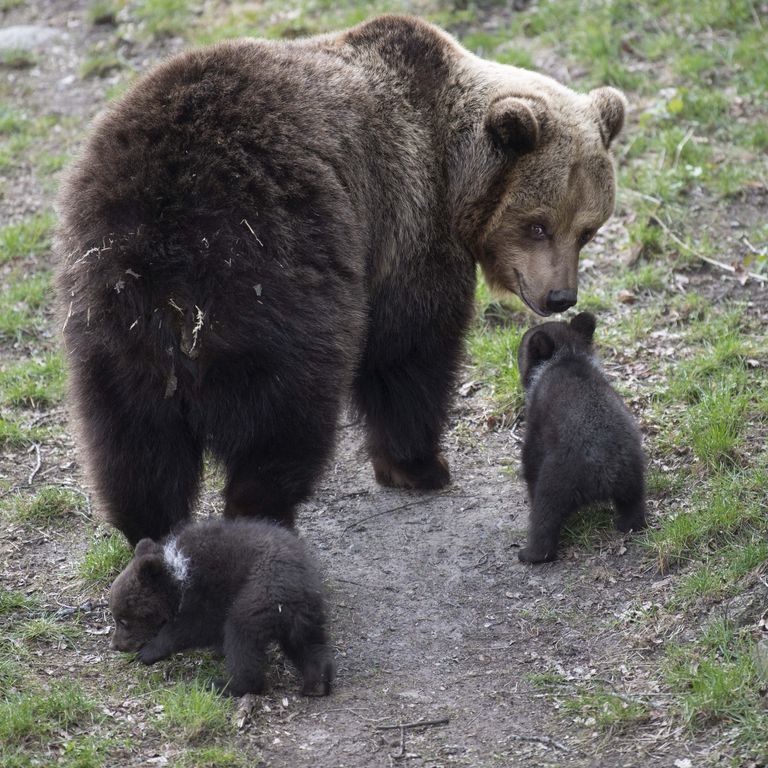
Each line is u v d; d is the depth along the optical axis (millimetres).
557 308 12148
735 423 12625
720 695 8922
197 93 10258
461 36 22891
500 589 11055
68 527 12336
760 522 10859
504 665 10000
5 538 12094
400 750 8906
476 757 8820
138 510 10422
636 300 16016
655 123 19562
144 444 10195
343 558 11852
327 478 13562
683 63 20859
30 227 18641
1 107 23000
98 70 23984
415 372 12602
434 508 12766
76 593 11117
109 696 9500
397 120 12016
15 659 9961
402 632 10570
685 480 12062
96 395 10086
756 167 18297
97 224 9719
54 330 16516
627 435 10969
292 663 9656
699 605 10086
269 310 9734
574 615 10508
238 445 10219
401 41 12406
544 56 21891
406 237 12008
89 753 8672
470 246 12570
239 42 11453
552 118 12047
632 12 22625
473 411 14477
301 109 10680
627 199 18047
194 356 9648
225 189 9812
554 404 11070
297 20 23656
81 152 10516
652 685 9398
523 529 12039
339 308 10414
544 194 12008
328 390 10305
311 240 10172
